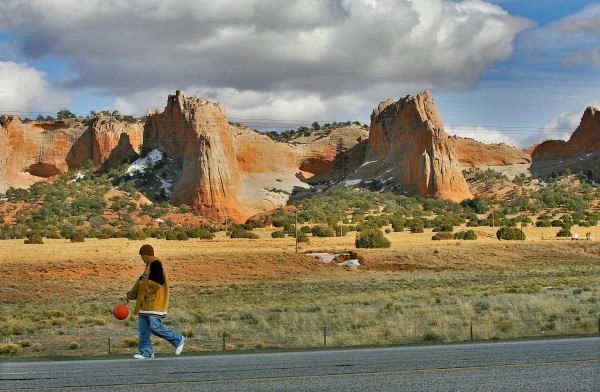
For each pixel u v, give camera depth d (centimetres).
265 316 4512
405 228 17788
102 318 4675
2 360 2478
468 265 10319
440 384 1675
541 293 5775
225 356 2408
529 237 14750
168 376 1831
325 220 19438
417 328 3594
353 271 9469
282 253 10044
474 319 3944
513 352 2306
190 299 6334
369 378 1769
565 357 2123
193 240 14812
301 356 2355
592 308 4375
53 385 1695
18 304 6222
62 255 9631
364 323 3934
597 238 14050
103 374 1881
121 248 11594
